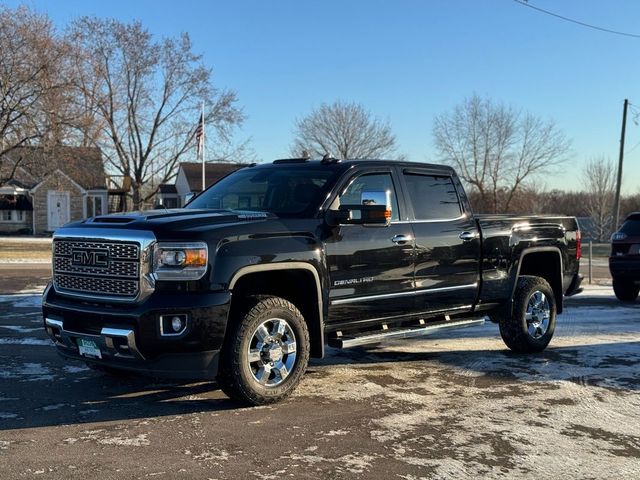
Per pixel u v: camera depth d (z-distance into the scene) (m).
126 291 4.79
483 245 6.82
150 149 36.44
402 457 4.16
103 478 3.75
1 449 4.19
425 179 6.54
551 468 4.01
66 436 4.45
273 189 6.00
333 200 5.66
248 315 5.01
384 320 6.06
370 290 5.79
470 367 6.75
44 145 24.31
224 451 4.21
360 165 5.98
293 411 5.11
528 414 5.12
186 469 3.90
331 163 6.06
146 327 4.64
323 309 5.49
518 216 7.37
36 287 13.44
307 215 5.48
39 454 4.11
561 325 9.65
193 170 52.22
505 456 4.20
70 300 5.17
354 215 5.56
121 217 5.22
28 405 5.19
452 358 7.20
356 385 5.95
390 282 5.94
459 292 6.61
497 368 6.71
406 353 7.46
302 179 5.95
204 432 4.57
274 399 5.22
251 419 4.88
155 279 4.73
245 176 6.52
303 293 5.53
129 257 4.78
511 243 7.12
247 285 5.38
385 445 4.38
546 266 7.91
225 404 5.27
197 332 4.68
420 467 3.99
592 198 57.50
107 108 33.84
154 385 5.84
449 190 6.75
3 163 25.98
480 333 8.85
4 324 8.80
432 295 6.34
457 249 6.54
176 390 5.68
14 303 10.87
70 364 6.58
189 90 35.94
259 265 4.99
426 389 5.84
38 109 24.00
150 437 4.45
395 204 6.16
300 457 4.12
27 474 3.79
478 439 4.52
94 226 5.11
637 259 11.96
